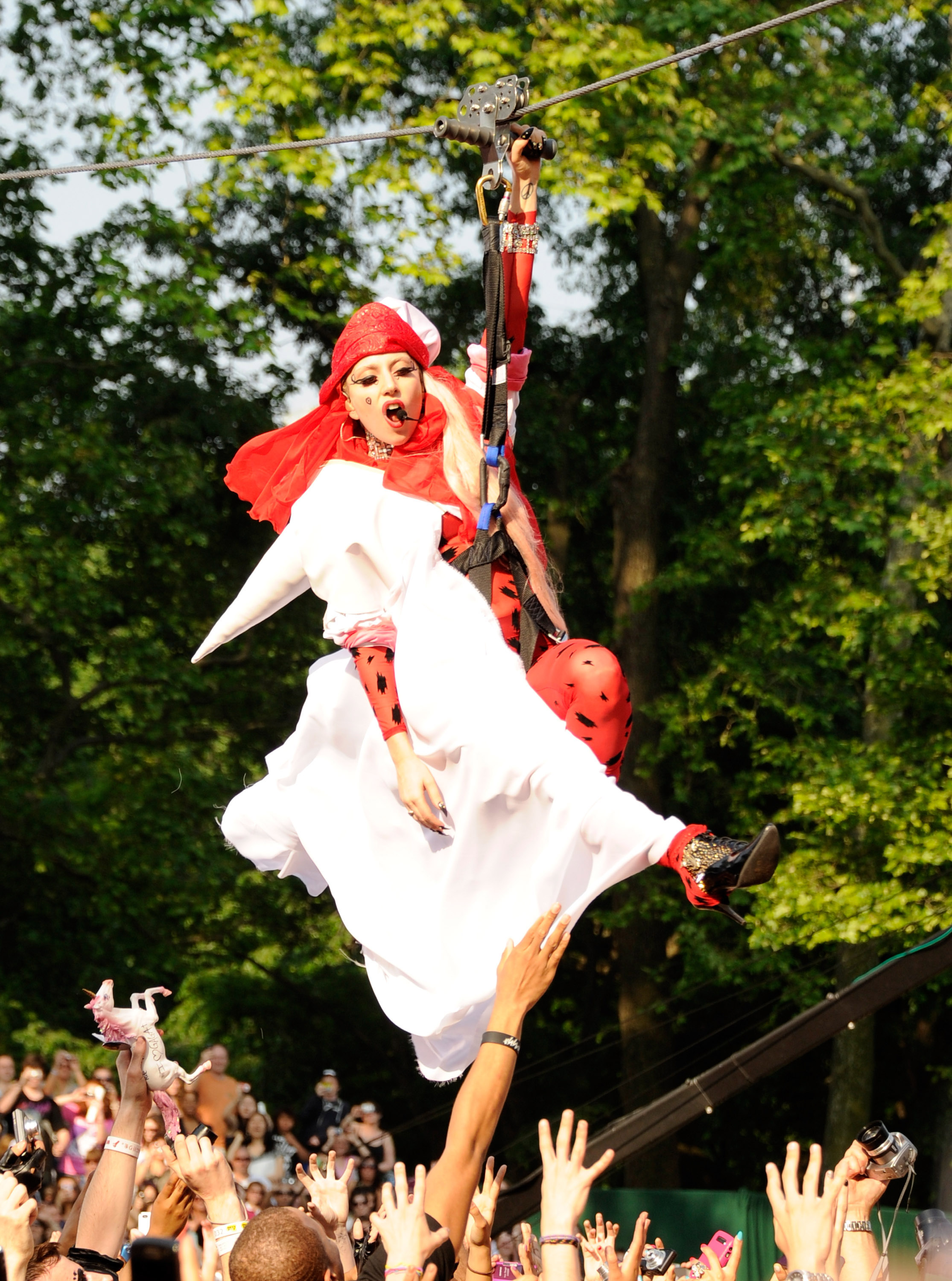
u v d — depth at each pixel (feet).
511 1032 10.32
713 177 57.88
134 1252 11.34
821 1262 10.11
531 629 14.06
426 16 52.70
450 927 13.17
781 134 59.11
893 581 55.57
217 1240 12.30
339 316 57.82
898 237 69.62
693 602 71.97
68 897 64.64
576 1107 72.18
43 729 65.41
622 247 73.67
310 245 67.31
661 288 68.85
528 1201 32.01
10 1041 66.69
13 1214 10.54
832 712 64.90
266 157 55.77
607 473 73.31
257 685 69.72
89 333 64.13
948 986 65.05
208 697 68.49
